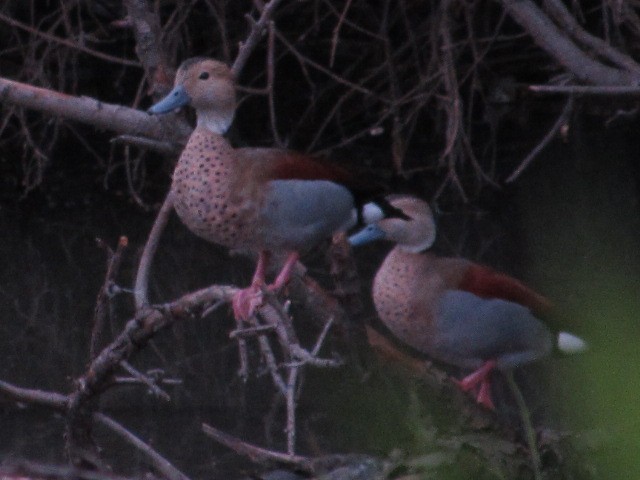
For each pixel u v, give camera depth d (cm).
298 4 1517
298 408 951
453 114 1199
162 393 610
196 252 1490
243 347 619
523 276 1416
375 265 1432
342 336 595
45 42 1450
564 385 1042
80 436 657
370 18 1567
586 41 973
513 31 1550
